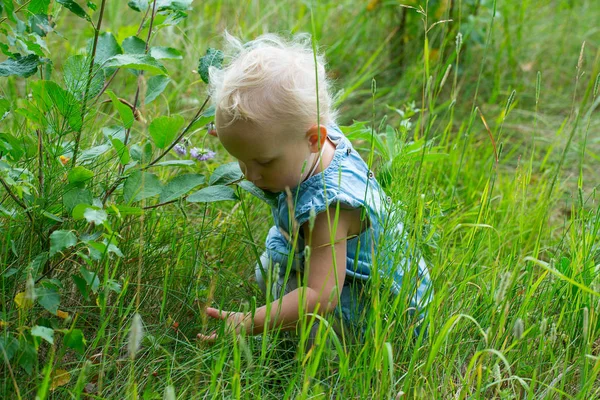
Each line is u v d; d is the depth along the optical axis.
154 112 3.03
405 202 2.08
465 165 3.18
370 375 1.70
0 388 1.67
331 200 1.85
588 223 2.27
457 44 2.13
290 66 1.82
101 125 2.81
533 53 4.46
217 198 1.92
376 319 1.72
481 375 1.72
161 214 2.25
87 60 1.84
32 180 1.94
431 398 1.77
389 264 1.99
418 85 3.90
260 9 4.25
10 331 1.75
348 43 4.21
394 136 2.42
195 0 4.26
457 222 2.63
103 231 1.88
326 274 1.87
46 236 1.89
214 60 1.94
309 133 1.83
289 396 1.73
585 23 4.81
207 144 3.00
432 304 1.81
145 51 1.98
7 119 2.86
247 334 1.90
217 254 2.38
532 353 1.97
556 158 3.50
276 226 2.09
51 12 2.12
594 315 1.99
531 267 2.08
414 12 4.07
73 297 1.98
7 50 1.88
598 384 1.96
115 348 1.87
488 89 4.09
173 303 2.07
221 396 1.75
